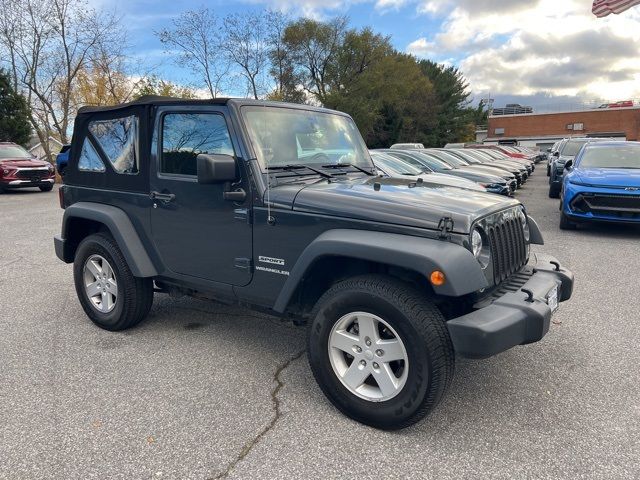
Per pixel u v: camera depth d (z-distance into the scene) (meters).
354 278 2.92
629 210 8.20
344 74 48.50
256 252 3.31
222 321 4.62
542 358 3.81
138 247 4.01
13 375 3.54
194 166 3.60
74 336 4.27
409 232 2.76
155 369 3.64
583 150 10.12
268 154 3.38
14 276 6.27
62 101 30.94
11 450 2.68
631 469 2.51
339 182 3.46
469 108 68.25
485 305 2.82
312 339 3.04
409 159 12.02
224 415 3.03
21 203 14.48
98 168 4.30
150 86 32.28
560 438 2.79
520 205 3.47
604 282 5.84
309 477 2.47
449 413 3.05
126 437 2.80
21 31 27.56
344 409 2.97
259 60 36.22
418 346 2.64
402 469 2.53
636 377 3.50
